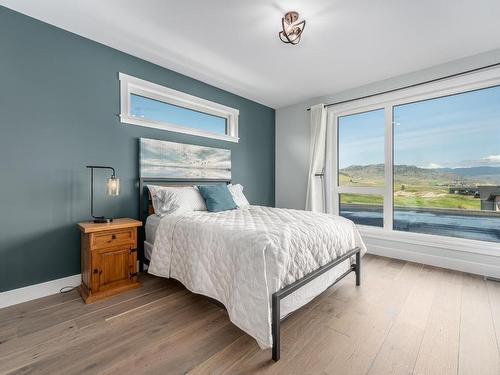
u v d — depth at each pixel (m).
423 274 2.65
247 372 1.27
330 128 3.84
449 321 1.75
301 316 1.81
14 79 1.99
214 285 1.68
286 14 2.00
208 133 3.44
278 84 3.47
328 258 1.94
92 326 1.65
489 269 2.59
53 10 1.99
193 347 1.45
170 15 2.04
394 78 3.23
